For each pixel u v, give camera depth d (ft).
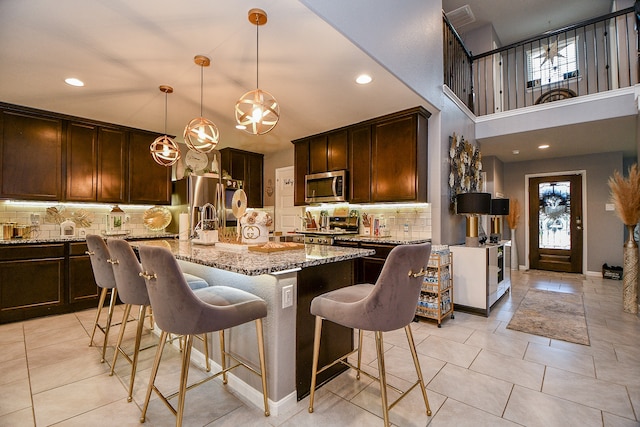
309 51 7.76
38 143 11.49
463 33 19.99
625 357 7.69
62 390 6.23
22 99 10.53
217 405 5.76
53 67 8.41
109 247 6.53
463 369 7.13
